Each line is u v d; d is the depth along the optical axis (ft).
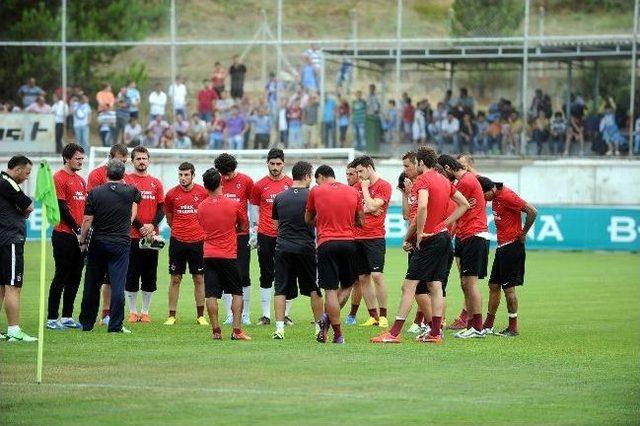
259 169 265.13
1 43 270.05
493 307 120.67
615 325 130.31
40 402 81.05
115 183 117.80
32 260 211.41
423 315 122.21
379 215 127.65
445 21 289.94
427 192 109.81
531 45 267.18
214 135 267.59
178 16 303.48
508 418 77.10
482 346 111.14
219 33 301.22
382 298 128.47
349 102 269.03
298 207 112.68
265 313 130.11
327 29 297.53
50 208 92.43
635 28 251.39
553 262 219.00
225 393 84.69
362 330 123.95
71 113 268.62
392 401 82.33
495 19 275.39
